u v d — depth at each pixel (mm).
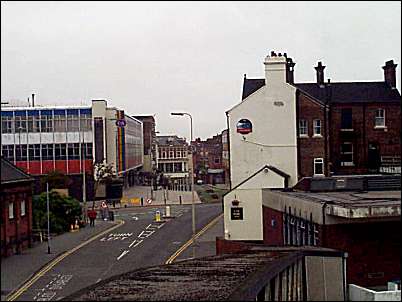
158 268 15820
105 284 13703
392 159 44812
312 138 42531
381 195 26109
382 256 22156
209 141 132250
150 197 77750
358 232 22172
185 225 48625
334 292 19547
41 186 62375
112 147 79750
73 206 48375
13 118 73750
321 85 46844
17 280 27109
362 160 44625
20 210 37188
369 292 18844
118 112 81750
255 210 36781
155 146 136125
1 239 33562
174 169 141750
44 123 74062
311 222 23500
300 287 18672
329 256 19641
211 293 12469
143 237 42344
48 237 37781
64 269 30109
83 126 74812
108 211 56469
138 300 11984
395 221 22141
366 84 47062
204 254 34312
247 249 20844
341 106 44594
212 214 56594
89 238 42438
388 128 45000
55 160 74125
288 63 47375
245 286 12570
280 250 19609
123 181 91188
